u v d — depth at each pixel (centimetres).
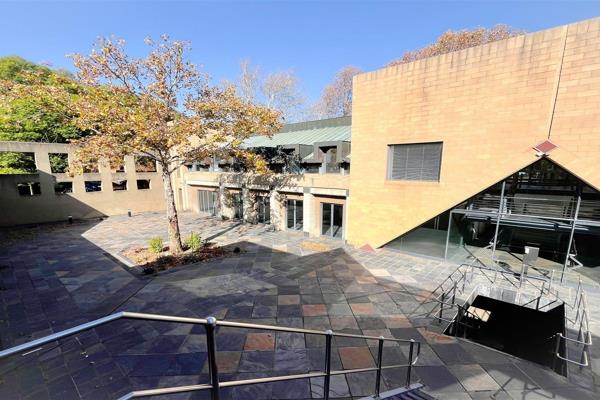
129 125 933
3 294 780
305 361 507
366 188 1201
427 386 448
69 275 916
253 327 215
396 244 1182
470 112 915
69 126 2089
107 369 468
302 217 1526
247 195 1781
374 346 555
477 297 912
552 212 899
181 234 1506
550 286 825
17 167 1941
